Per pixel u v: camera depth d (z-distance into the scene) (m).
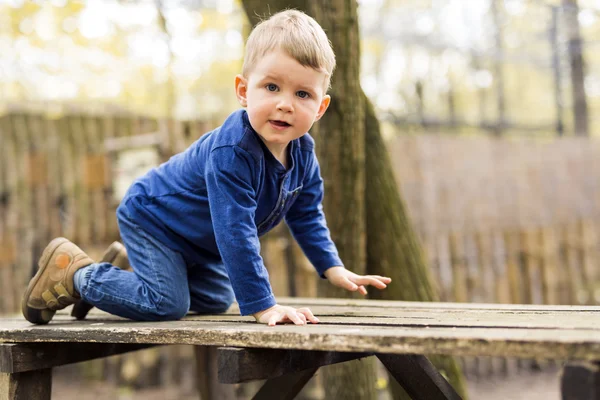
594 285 6.66
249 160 2.05
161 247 2.35
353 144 2.98
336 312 2.21
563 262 6.44
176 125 5.12
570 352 1.31
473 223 5.76
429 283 3.29
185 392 5.24
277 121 1.97
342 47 2.92
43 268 2.29
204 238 2.33
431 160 5.60
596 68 13.28
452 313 2.12
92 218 5.50
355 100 2.97
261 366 1.71
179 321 2.22
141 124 5.61
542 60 8.69
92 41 9.71
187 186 2.30
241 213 2.03
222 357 1.68
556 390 5.27
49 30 9.50
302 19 2.04
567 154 6.70
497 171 6.03
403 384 2.01
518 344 1.36
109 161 5.45
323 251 2.45
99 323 2.28
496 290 5.81
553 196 6.47
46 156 5.62
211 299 2.54
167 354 5.43
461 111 12.48
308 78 1.96
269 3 3.13
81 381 5.68
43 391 2.22
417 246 3.33
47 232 5.58
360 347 1.50
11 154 5.66
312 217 2.48
